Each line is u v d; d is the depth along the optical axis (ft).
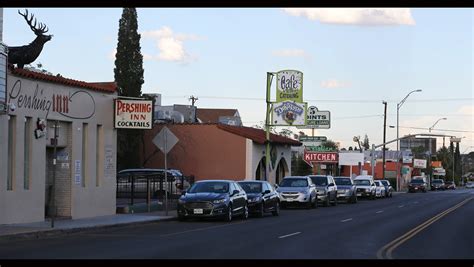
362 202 165.17
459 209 126.62
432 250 55.26
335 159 198.29
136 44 151.64
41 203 76.18
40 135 75.46
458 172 553.64
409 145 566.36
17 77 71.61
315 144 200.34
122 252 49.98
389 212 114.01
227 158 144.87
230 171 144.36
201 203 84.23
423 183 283.38
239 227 76.13
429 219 95.20
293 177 129.80
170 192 114.32
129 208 93.50
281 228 74.84
